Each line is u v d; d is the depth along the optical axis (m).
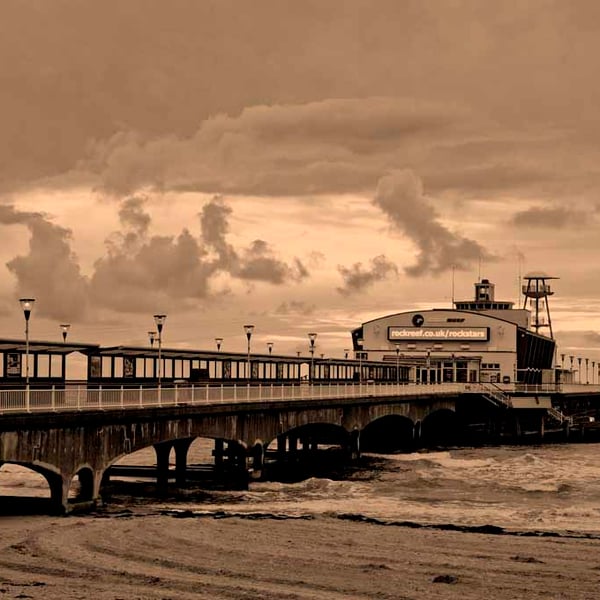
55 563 49.22
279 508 73.12
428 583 46.75
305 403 96.88
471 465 112.44
